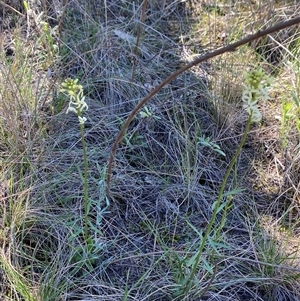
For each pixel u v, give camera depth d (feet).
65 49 7.80
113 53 7.95
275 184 6.64
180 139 6.93
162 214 6.19
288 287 5.47
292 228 6.01
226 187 6.57
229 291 5.38
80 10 8.21
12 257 5.40
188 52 8.35
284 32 8.29
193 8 9.21
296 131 7.01
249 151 7.02
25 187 6.01
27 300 4.94
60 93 6.99
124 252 5.69
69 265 5.32
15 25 8.15
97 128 6.91
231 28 7.94
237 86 7.19
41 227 5.75
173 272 5.36
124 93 7.42
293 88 7.45
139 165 6.70
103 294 5.25
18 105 6.60
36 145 6.52
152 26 8.73
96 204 5.60
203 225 6.09
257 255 5.67
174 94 7.55
